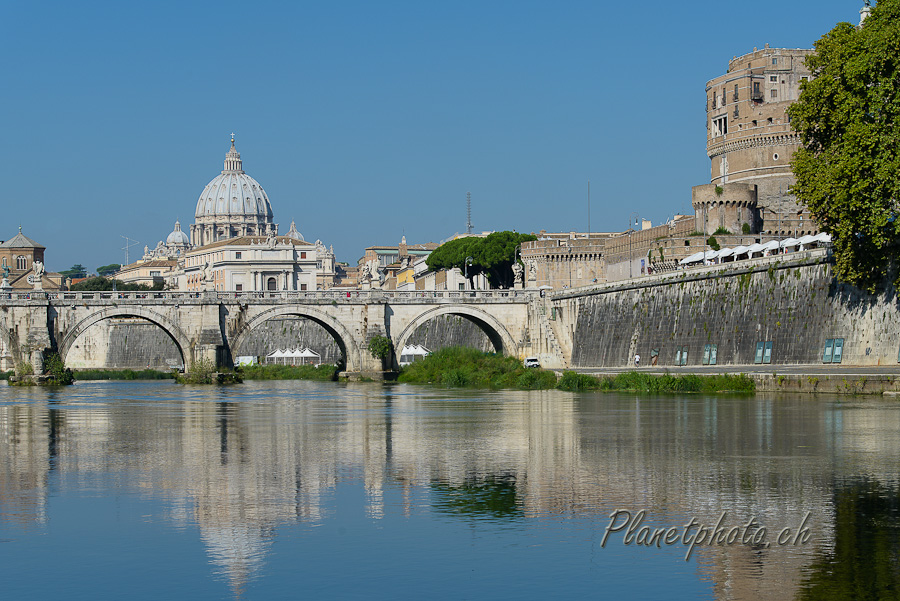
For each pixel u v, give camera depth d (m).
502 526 38.84
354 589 31.67
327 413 88.12
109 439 67.31
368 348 164.62
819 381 92.56
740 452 55.47
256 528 39.09
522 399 103.31
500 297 171.12
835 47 89.62
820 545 35.50
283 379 180.62
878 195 82.81
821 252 101.62
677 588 31.36
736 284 115.69
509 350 171.25
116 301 156.62
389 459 55.78
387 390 131.12
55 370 152.12
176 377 161.50
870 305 94.88
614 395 105.56
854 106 86.00
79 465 54.78
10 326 152.62
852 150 84.12
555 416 79.44
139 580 32.84
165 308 159.12
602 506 41.88
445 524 39.25
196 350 159.62
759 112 183.50
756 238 167.75
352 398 112.44
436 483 47.69
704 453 55.41
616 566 33.62
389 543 36.72
